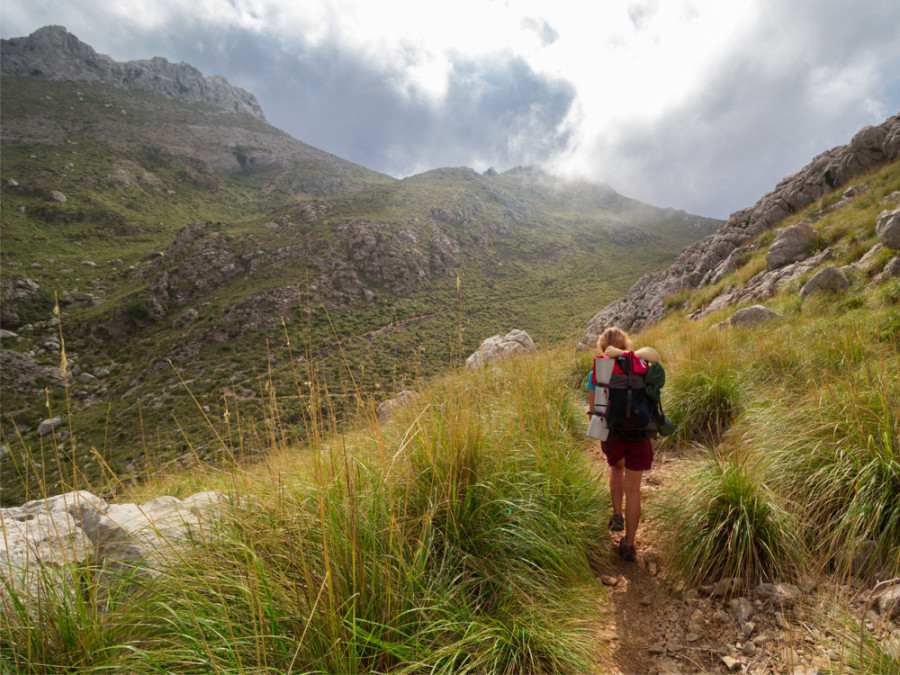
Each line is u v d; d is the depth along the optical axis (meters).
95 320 70.50
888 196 13.80
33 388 50.34
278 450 2.71
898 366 3.62
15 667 1.59
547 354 6.80
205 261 85.06
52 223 112.44
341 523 2.24
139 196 140.25
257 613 1.83
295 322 65.19
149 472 3.25
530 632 2.08
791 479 3.10
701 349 6.55
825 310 8.45
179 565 2.08
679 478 3.53
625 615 2.63
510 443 3.47
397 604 2.05
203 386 43.25
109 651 1.72
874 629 1.99
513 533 2.64
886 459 2.71
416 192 169.25
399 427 3.44
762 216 24.97
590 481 3.76
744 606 2.42
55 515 2.52
